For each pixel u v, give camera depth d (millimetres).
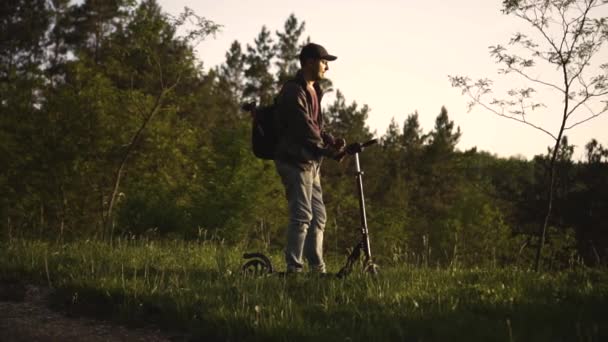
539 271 6023
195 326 4059
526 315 3941
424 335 3615
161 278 5000
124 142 17750
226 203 17203
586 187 30516
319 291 4801
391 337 3646
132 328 4180
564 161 31062
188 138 19641
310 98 5551
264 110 5613
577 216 28969
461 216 41719
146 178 18344
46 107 18172
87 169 17656
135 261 6293
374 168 51438
